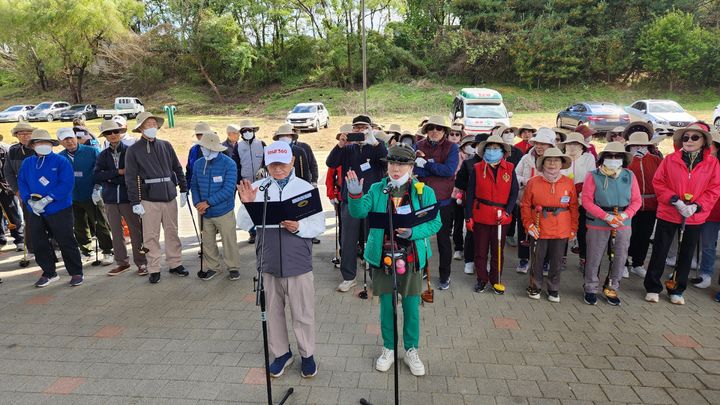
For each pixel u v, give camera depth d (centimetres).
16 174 638
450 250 512
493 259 504
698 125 454
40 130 516
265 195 321
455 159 498
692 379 343
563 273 568
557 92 3175
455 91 3173
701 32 2917
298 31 3872
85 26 3319
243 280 559
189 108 3491
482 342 400
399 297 454
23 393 338
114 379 353
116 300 504
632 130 600
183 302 496
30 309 483
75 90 3778
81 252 653
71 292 528
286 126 604
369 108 3006
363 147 509
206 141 527
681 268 465
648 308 466
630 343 396
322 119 2369
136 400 327
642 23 3105
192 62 3847
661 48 2914
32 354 392
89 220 722
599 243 463
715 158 448
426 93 3177
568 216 471
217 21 3509
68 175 529
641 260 555
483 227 496
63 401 328
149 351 393
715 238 503
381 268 342
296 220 329
